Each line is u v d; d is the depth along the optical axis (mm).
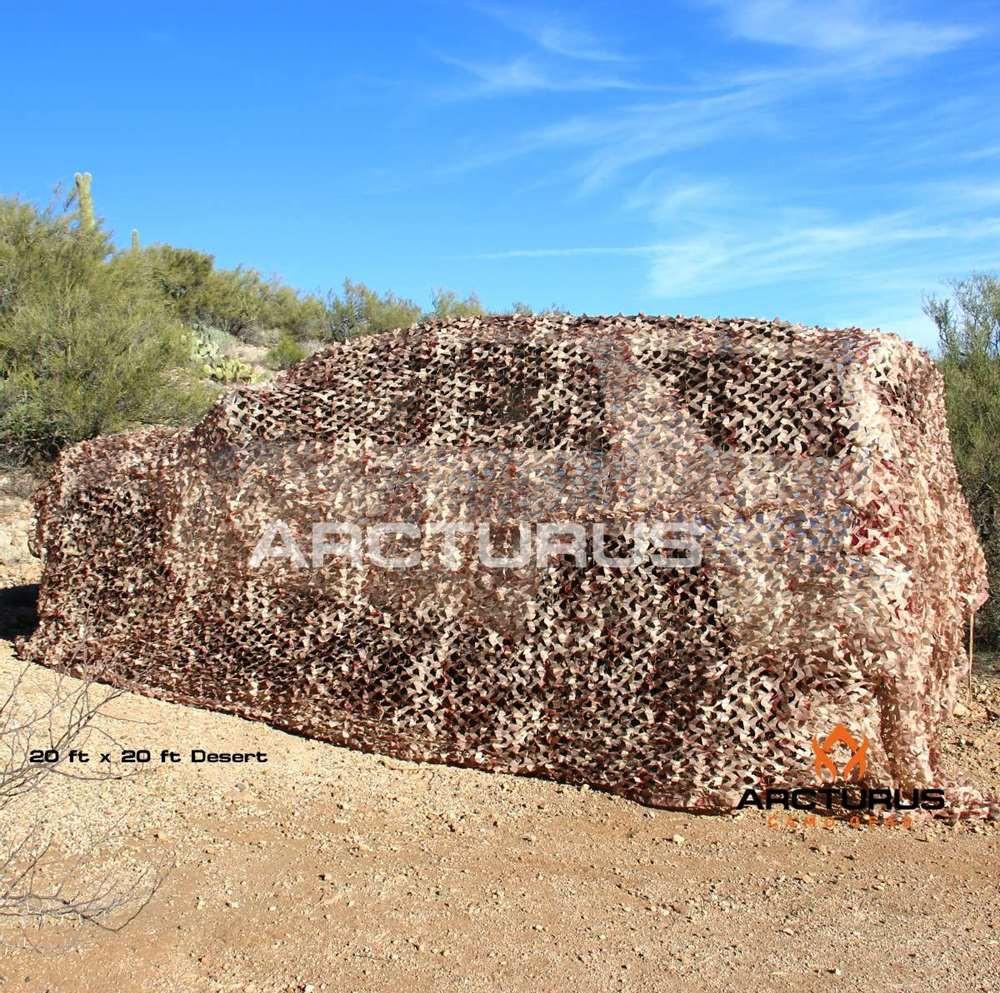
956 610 6965
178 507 7668
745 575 5949
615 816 5703
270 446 7457
